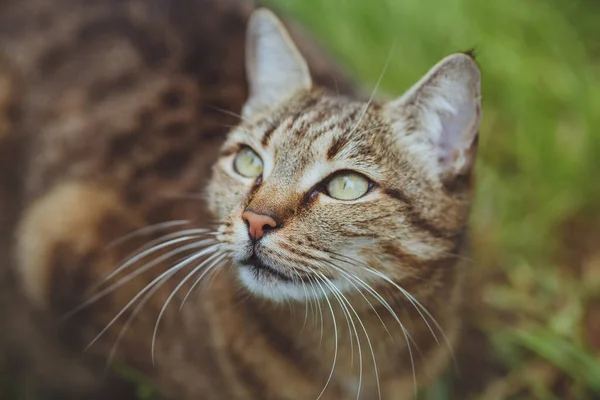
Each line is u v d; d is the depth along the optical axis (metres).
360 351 0.57
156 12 0.66
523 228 0.71
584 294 0.68
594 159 0.73
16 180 0.66
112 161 0.63
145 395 0.63
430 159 0.55
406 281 0.55
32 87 0.65
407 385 0.59
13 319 0.68
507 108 0.76
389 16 0.78
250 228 0.53
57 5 0.67
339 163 0.54
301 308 0.56
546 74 0.77
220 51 0.65
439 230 0.55
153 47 0.65
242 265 0.54
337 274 0.54
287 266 0.53
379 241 0.54
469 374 0.66
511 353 0.66
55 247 0.62
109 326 0.61
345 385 0.58
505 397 0.65
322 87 0.60
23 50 0.66
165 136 0.62
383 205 0.53
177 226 0.60
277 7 0.71
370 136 0.54
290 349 0.58
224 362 0.58
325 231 0.53
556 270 0.70
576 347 0.64
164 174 0.62
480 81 0.54
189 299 0.58
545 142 0.73
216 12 0.66
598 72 0.79
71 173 0.63
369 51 0.77
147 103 0.63
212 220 0.57
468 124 0.55
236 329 0.58
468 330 0.67
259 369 0.58
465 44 0.77
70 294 0.62
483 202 0.71
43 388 0.68
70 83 0.65
